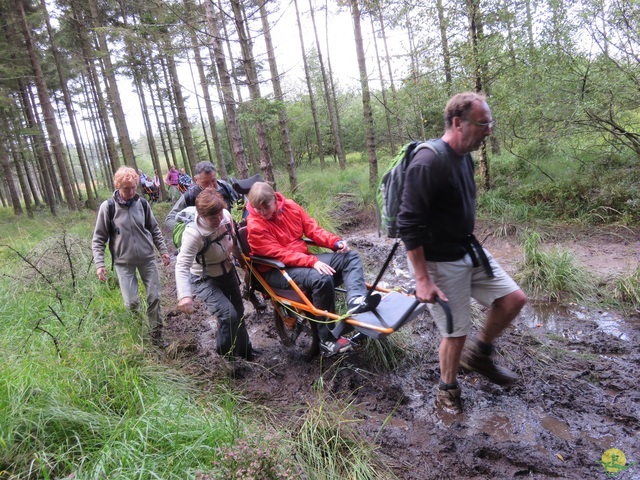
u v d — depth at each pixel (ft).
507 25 22.67
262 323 14.44
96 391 9.22
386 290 10.80
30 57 44.86
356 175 39.63
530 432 8.75
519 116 23.68
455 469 7.96
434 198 7.39
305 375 11.30
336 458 8.14
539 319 13.73
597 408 9.35
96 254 12.21
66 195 50.14
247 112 21.44
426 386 10.55
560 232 20.76
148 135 67.62
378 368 11.39
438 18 24.12
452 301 8.16
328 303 10.46
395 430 9.07
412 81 26.35
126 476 6.59
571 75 21.57
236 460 6.56
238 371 11.44
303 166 71.82
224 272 11.50
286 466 7.17
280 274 11.02
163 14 27.43
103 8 46.37
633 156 23.62
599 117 21.68
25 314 13.48
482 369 9.21
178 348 12.72
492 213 23.89
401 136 30.53
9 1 47.34
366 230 25.91
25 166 71.82
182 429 7.95
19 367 9.39
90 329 12.31
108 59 40.47
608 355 11.50
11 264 20.40
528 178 26.76
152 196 56.80
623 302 14.19
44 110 46.68
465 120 6.95
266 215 10.82
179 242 11.34
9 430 7.43
